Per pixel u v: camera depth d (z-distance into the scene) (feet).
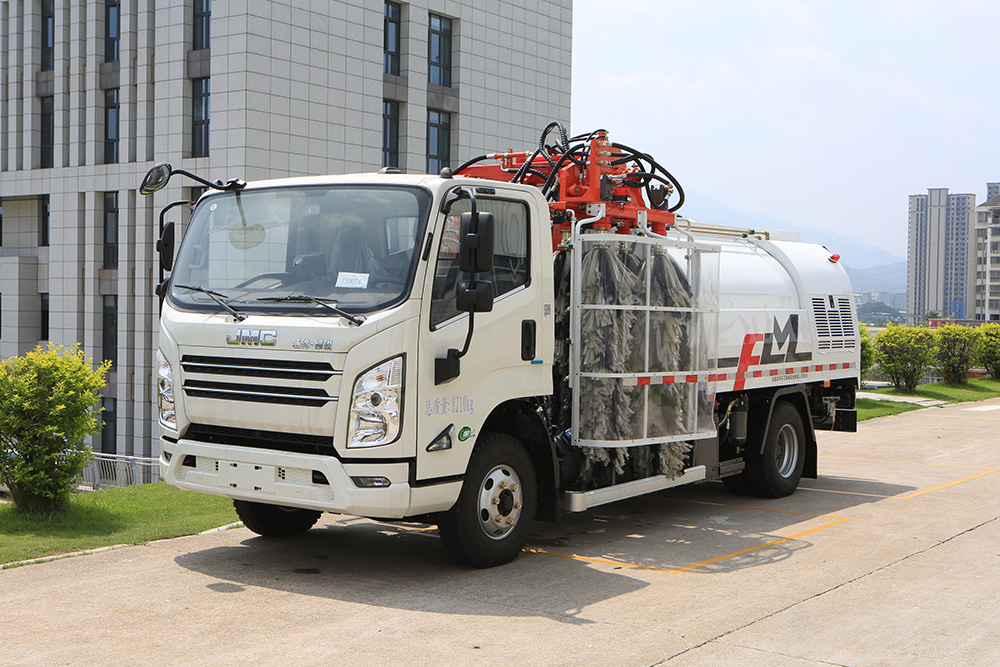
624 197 29.60
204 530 29.09
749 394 35.70
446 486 22.95
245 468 23.21
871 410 76.43
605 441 27.14
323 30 111.75
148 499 33.50
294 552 26.48
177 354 24.36
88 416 30.58
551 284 25.98
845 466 46.70
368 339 21.85
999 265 446.19
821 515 33.35
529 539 28.99
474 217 21.49
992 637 19.70
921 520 32.48
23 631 19.38
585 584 23.54
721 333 32.73
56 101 125.59
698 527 31.09
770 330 35.40
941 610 21.62
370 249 22.99
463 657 18.07
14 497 30.07
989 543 28.76
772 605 21.89
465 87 131.13
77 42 122.31
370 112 117.39
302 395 22.29
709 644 19.04
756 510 34.27
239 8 104.68
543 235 25.82
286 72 108.27
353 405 21.81
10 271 131.44
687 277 29.94
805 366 37.65
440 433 22.74
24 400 29.25
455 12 129.18
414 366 22.09
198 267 25.23
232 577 23.72
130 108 116.16
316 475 22.34
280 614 20.67
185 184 110.42
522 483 25.63
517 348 24.77
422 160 125.08
